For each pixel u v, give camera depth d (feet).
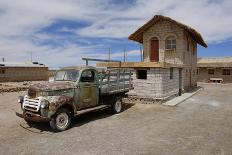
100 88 33.19
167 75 49.83
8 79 121.60
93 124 29.58
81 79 30.35
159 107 41.86
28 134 25.44
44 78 141.49
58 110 26.09
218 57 135.85
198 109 40.11
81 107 30.45
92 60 40.98
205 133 25.52
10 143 22.49
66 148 20.95
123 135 24.82
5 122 30.94
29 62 148.46
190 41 71.46
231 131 26.27
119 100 37.29
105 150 20.39
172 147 21.12
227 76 117.91
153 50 65.31
